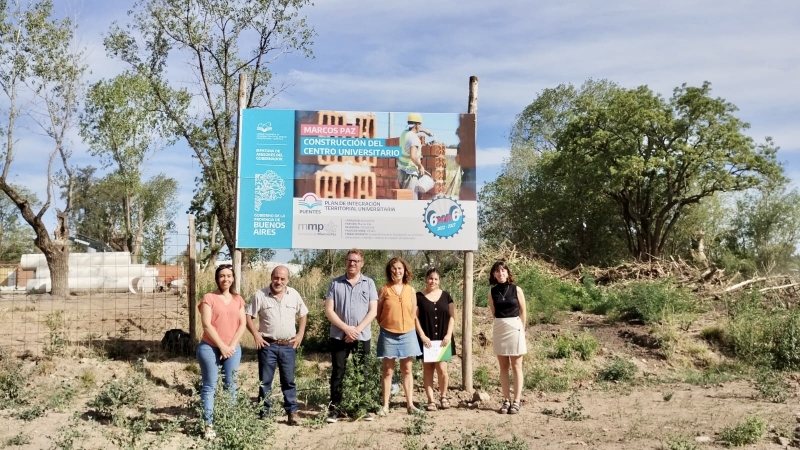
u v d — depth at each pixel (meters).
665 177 41.81
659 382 11.57
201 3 22.27
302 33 22.97
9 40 23.84
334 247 10.37
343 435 7.88
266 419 7.39
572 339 13.48
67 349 11.55
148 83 24.69
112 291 26.31
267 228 10.35
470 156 10.48
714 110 39.78
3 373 9.54
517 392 9.14
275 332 8.25
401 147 10.45
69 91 25.12
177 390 9.81
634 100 40.88
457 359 12.15
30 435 7.33
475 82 10.53
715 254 47.41
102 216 64.88
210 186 23.30
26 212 24.30
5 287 29.44
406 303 8.83
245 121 10.45
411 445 7.14
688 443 7.20
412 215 10.41
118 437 7.14
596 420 8.64
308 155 10.43
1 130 23.53
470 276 10.53
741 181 39.41
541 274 22.25
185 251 12.69
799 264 41.25
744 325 13.75
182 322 14.71
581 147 42.25
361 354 8.95
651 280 21.31
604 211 46.25
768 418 8.55
